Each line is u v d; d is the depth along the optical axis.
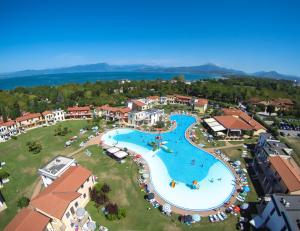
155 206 45.50
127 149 73.69
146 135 86.94
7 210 44.81
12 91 157.12
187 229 39.84
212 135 86.31
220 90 144.12
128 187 52.03
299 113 105.81
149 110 105.50
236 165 62.44
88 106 118.00
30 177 57.19
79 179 45.22
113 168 60.78
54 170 49.84
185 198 49.22
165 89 161.75
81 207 43.31
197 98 141.50
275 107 117.25
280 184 46.56
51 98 139.50
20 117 96.75
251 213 43.66
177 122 103.62
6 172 56.19
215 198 49.38
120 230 39.12
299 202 36.31
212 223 41.28
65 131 87.75
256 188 52.59
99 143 78.44
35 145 73.94
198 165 64.62
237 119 88.81
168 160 67.38
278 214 34.56
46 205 38.31
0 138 81.88
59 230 37.44
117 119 104.19
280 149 59.50
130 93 148.00
